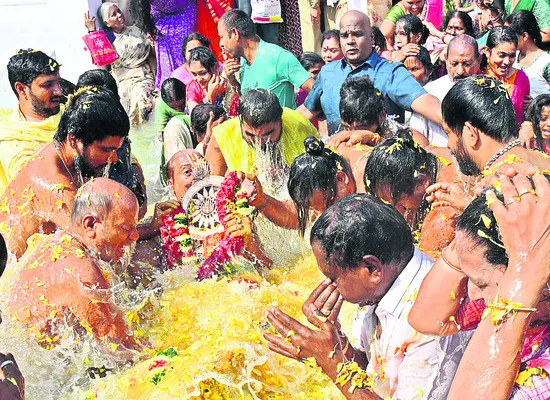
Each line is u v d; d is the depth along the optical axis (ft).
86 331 9.70
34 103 13.71
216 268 11.91
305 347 7.82
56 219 11.68
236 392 8.93
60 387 9.59
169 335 10.19
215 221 12.86
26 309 9.73
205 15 27.04
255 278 11.59
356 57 16.88
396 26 23.11
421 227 9.81
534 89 20.17
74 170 11.87
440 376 7.60
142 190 14.28
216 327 10.05
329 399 8.96
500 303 5.98
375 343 8.15
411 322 7.41
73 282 9.51
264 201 12.44
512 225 5.97
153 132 24.81
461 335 7.64
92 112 11.28
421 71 19.71
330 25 29.19
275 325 7.94
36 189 11.66
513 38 17.47
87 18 25.09
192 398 8.74
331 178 10.80
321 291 8.23
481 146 9.75
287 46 28.78
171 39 26.30
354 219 7.34
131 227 10.09
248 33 18.56
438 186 9.46
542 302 6.51
